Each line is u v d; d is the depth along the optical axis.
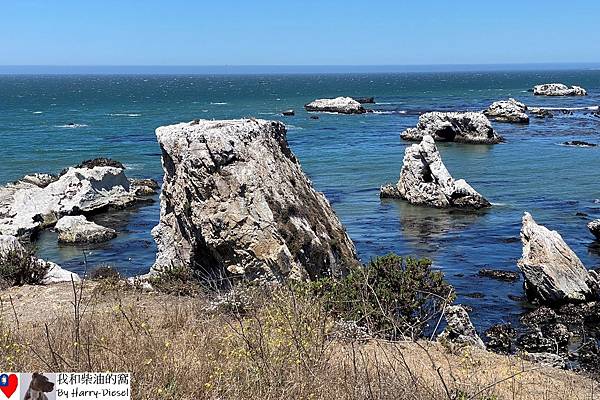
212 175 17.44
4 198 40.34
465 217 36.44
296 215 17.95
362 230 33.94
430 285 15.51
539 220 34.78
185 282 17.27
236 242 16.95
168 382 7.87
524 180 46.88
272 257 16.56
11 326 12.31
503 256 28.41
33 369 8.18
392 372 9.37
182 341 9.87
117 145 68.75
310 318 10.24
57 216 37.44
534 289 22.58
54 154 62.19
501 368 12.37
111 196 41.59
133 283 17.55
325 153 61.69
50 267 19.61
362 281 14.21
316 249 17.78
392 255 15.84
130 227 36.25
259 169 17.81
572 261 22.72
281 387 7.77
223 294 14.70
